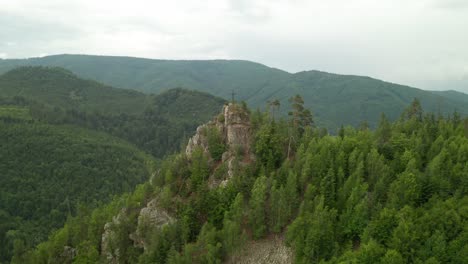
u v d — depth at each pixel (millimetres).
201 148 113188
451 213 74562
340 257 74062
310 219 81562
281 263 83312
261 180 94000
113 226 108125
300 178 94375
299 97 117812
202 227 91438
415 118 119938
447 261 69750
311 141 103062
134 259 99500
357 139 108688
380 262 70312
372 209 80625
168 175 109750
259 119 115250
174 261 86000
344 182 91000
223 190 97875
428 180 85500
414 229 74000
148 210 105062
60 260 113188
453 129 114938
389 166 92375
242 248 87125
